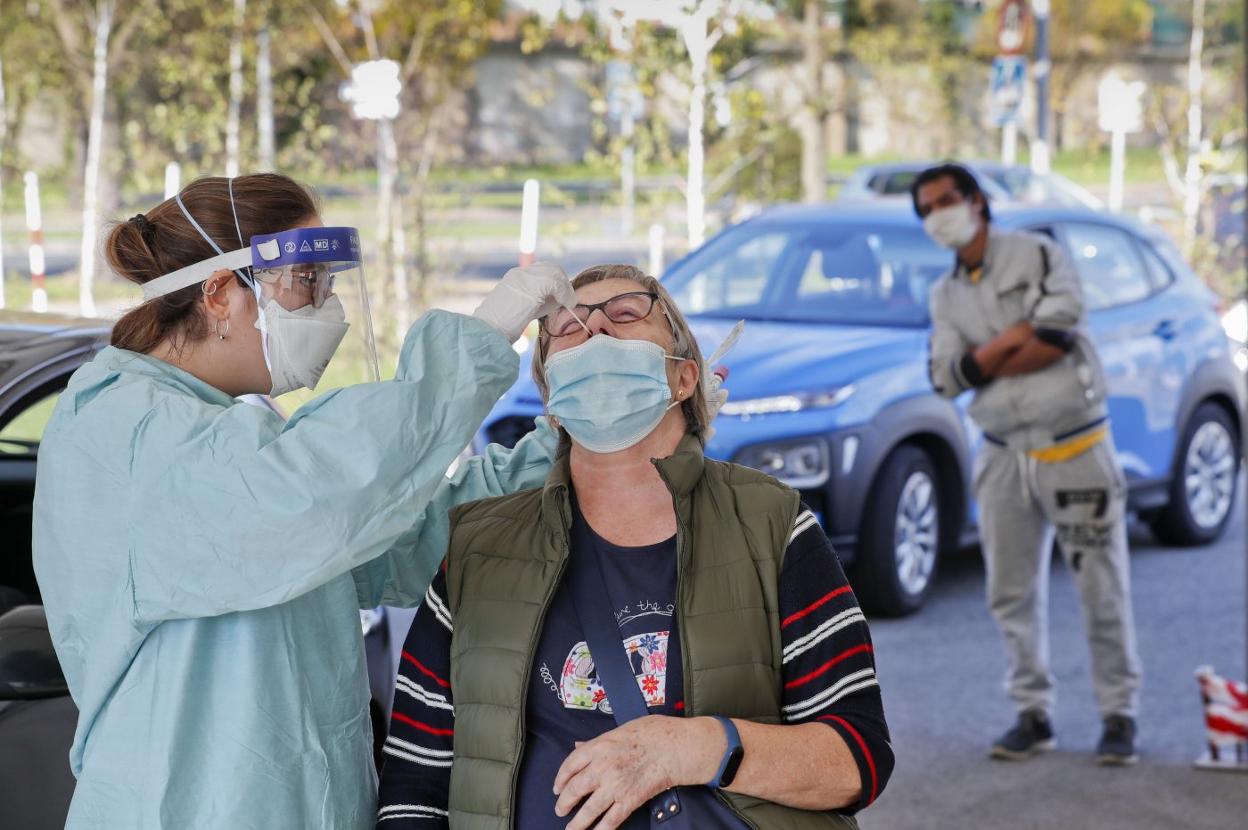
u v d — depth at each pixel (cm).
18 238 1941
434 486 221
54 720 315
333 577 218
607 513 241
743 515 238
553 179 3038
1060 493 525
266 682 222
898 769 536
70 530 220
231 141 1476
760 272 805
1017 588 545
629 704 229
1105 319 791
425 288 1282
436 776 244
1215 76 1734
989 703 605
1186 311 841
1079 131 3148
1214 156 1633
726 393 257
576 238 1973
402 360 222
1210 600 757
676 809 225
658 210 1569
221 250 228
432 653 245
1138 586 786
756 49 1562
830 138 3644
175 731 218
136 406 218
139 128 1678
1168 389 820
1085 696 616
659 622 234
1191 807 498
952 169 527
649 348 234
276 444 212
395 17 1381
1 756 312
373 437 213
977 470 548
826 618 236
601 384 231
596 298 242
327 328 234
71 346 343
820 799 228
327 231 229
